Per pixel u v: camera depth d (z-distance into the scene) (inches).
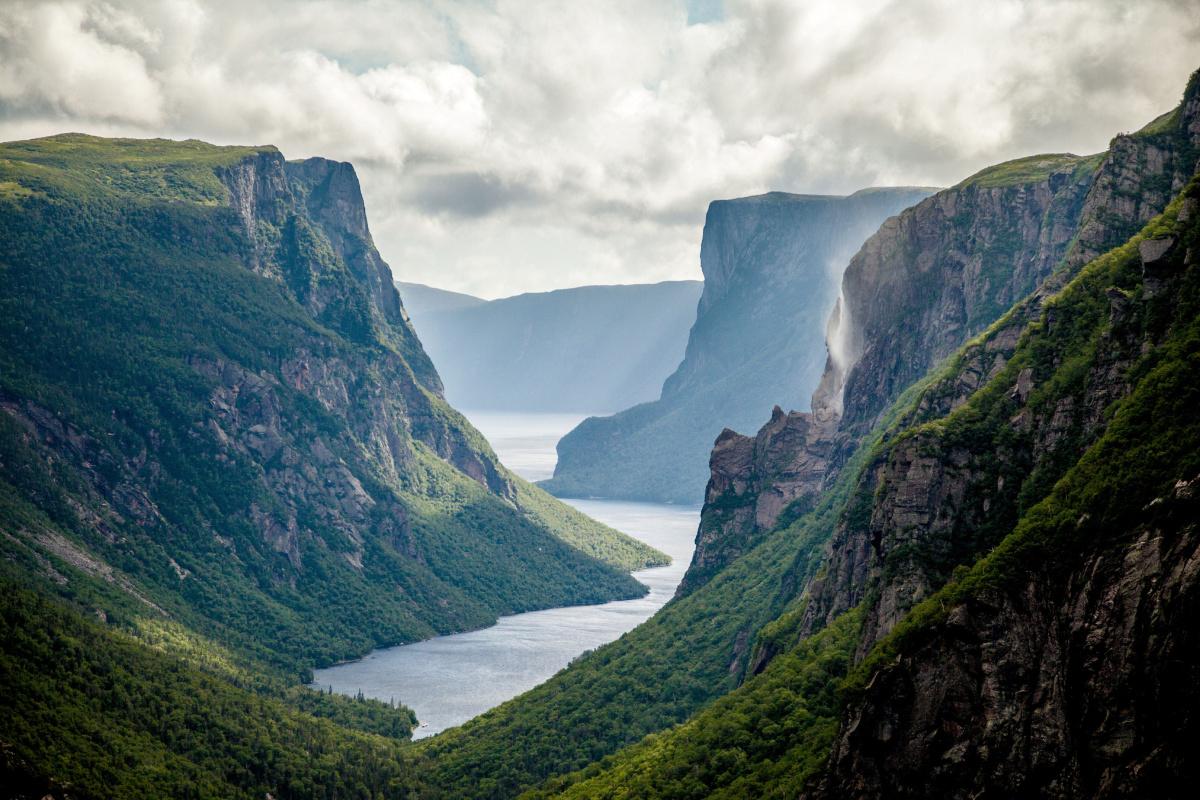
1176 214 6722.4
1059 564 4938.5
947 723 5029.5
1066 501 5172.2
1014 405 6692.9
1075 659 4670.3
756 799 6550.2
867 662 5570.9
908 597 6259.8
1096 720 4542.3
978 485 6446.9
